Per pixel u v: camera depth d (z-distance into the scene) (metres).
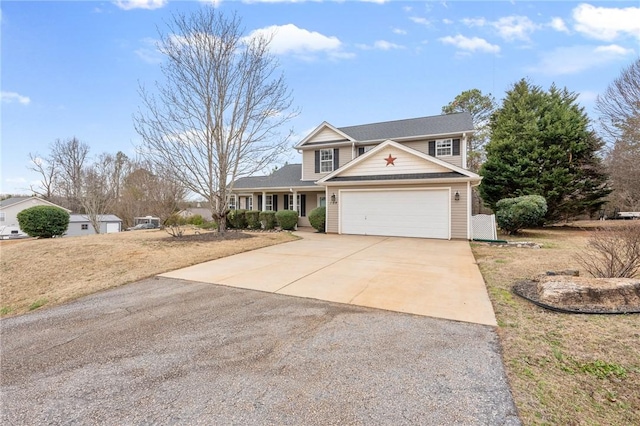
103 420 2.28
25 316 4.87
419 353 3.15
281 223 16.48
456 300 4.80
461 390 2.51
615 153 16.02
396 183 13.15
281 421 2.20
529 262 7.39
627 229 5.44
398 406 2.33
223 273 6.95
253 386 2.65
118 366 3.09
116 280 6.60
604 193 16.44
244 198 22.64
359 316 4.23
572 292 4.34
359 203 14.00
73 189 34.34
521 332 3.58
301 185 18.77
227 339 3.62
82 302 5.38
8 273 7.90
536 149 16.67
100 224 32.75
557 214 16.86
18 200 34.84
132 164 33.72
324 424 2.16
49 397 2.61
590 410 2.24
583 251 8.84
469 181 12.09
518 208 12.75
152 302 5.14
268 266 7.55
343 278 6.28
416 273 6.58
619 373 2.68
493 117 21.67
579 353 3.05
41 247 10.29
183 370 2.96
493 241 11.10
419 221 12.87
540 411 2.23
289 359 3.10
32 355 3.43
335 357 3.11
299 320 4.15
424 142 16.56
